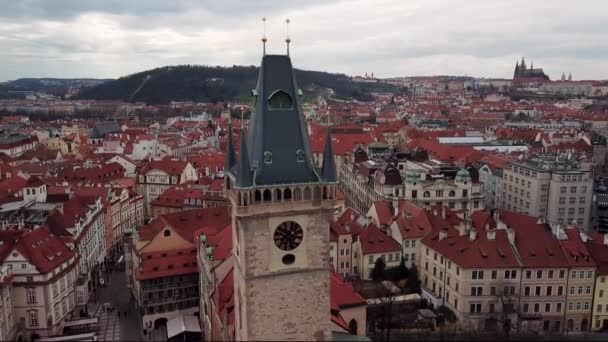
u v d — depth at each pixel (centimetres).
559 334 11869
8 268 11269
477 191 18275
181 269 12631
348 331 8844
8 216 14425
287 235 7138
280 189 6962
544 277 12331
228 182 7612
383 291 13188
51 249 12419
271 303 7206
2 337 10738
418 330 11700
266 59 7031
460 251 12650
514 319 12138
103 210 17300
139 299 12812
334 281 9931
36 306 11581
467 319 12225
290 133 7119
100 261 16725
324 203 7144
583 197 19262
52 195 16638
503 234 12825
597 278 12406
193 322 11950
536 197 19488
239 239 7294
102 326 12519
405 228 14762
